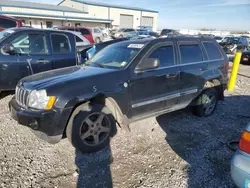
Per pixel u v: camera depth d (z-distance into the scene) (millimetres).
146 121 4219
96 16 40500
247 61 12828
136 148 3266
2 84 4770
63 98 2754
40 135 2887
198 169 2783
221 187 2465
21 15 29609
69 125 2924
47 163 2861
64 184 2496
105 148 3246
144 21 47594
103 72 3168
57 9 34344
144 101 3453
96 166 2828
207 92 4449
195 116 4566
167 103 3791
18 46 4977
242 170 1887
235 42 19484
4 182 2482
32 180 2537
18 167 2754
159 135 3697
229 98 6086
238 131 3906
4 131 3664
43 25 32594
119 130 3805
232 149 3252
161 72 3588
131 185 2488
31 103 2807
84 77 3010
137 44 3674
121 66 3352
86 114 2973
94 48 6949
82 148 3023
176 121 4297
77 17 35281
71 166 2818
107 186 2471
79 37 8242
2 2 30594
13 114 3031
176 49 3896
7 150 3113
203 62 4297
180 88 3918
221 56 4727
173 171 2738
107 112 3186
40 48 5262
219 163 2916
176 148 3289
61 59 5527
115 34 27547
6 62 4719
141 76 3355
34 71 5113
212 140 3551
